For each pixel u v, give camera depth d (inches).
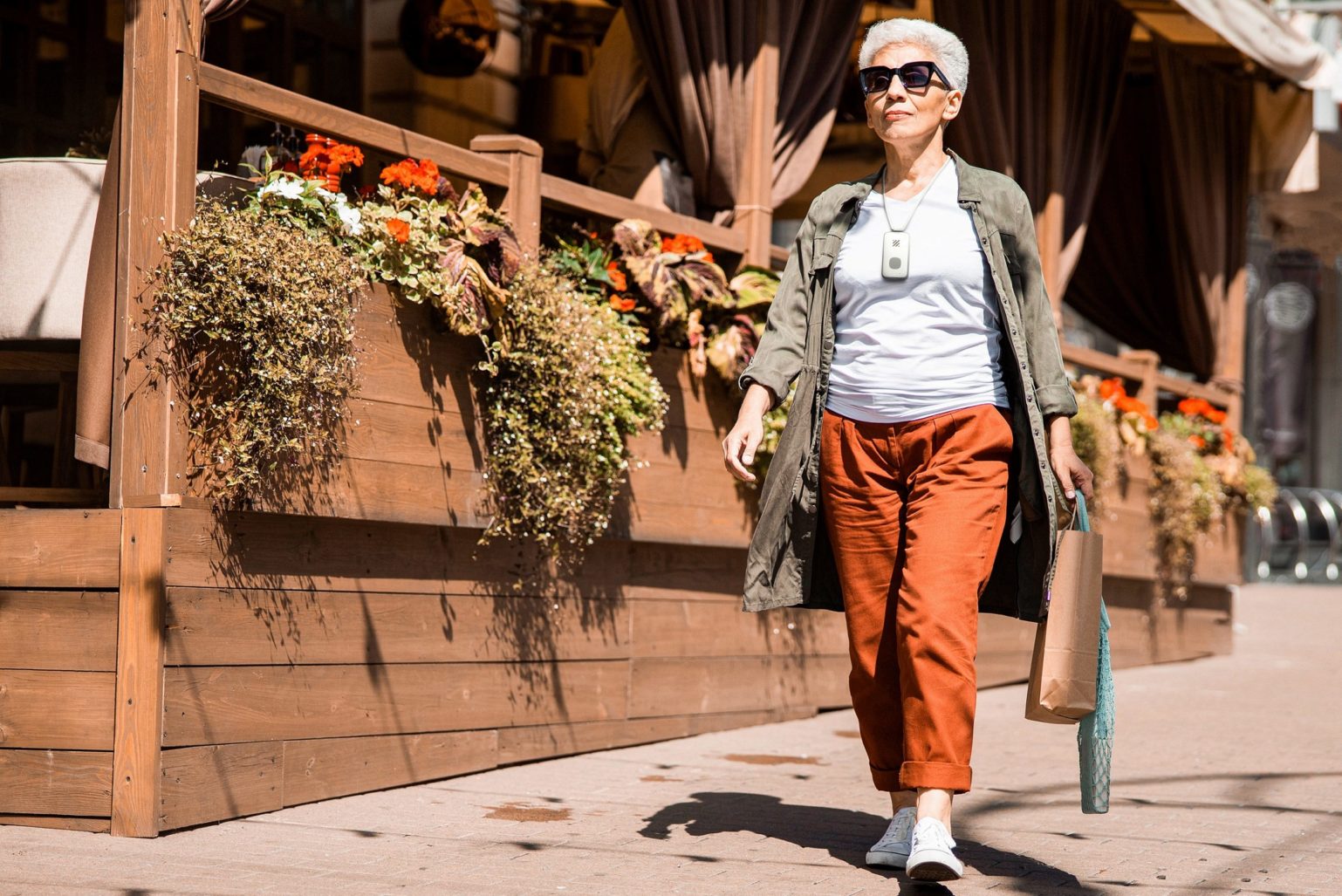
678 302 206.1
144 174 147.5
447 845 146.3
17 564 150.3
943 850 127.4
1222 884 135.2
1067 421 139.5
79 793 147.4
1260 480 384.2
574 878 134.3
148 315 146.1
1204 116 380.8
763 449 225.6
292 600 159.3
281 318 149.3
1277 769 201.9
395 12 308.3
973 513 134.3
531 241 191.2
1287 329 808.9
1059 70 310.8
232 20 265.3
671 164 233.3
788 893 130.0
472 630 184.1
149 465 145.9
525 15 328.8
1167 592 361.7
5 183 165.0
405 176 169.0
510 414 180.4
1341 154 421.4
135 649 145.3
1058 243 313.4
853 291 140.5
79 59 248.8
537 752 194.7
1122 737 233.0
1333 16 394.0
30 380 197.5
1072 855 147.5
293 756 159.8
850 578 141.3
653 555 215.0
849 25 254.1
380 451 165.9
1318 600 589.6
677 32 224.2
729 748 213.0
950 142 292.2
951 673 130.3
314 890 126.9
